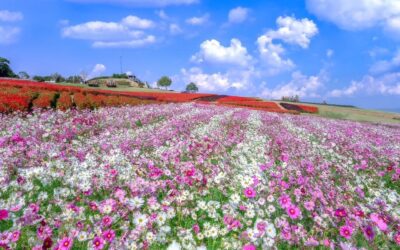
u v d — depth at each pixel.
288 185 6.02
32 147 9.42
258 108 43.38
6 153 8.41
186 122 18.36
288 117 30.69
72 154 9.33
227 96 61.97
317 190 5.80
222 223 5.04
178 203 5.30
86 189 5.52
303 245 4.22
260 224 4.11
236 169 7.38
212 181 6.56
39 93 25.98
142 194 5.48
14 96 20.70
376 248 4.37
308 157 10.38
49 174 6.54
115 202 4.76
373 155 12.26
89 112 21.78
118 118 18.59
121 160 7.80
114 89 74.81
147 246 3.95
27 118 17.61
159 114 22.80
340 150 13.19
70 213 4.49
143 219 4.23
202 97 57.00
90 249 3.72
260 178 5.84
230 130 16.28
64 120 16.97
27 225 4.41
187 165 7.21
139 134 13.12
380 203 5.61
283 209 5.25
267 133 16.67
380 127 31.06
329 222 4.92
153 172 6.54
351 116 47.22
